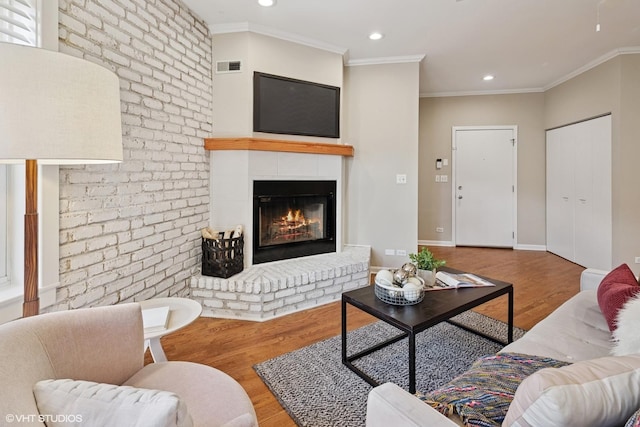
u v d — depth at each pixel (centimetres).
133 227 222
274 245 333
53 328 102
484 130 555
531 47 366
